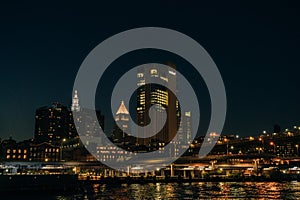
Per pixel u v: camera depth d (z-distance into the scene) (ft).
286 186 582.35
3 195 421.59
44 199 387.96
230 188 537.65
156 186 594.65
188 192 466.70
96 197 409.49
